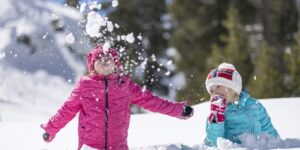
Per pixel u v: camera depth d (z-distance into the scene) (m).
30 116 21.42
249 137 4.07
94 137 3.69
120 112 3.76
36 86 25.66
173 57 28.56
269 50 21.86
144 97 3.95
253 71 21.97
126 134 3.81
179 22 29.77
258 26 27.41
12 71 26.66
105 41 3.96
